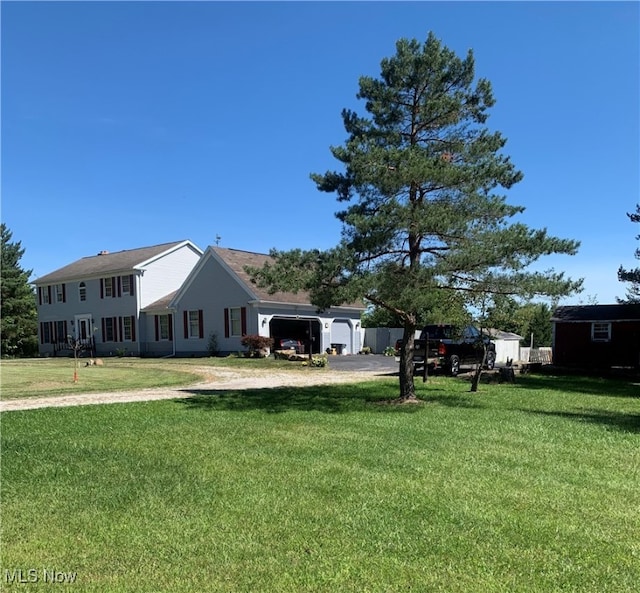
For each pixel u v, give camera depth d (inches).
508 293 488.4
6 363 1155.3
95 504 215.0
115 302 1425.9
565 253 461.7
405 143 505.4
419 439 337.1
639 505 216.4
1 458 287.6
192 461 280.8
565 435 355.6
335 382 681.0
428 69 486.3
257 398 521.7
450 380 729.6
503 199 488.7
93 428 369.4
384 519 197.9
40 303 1632.6
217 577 153.6
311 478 249.3
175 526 191.5
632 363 1042.1
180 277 1473.9
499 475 257.1
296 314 1198.9
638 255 890.7
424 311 491.2
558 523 195.3
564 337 1112.2
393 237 461.1
